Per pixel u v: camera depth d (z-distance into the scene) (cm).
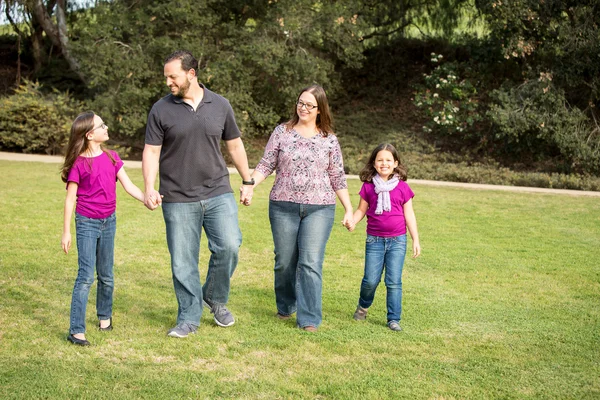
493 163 1800
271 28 1753
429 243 814
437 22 2242
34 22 2150
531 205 1167
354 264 698
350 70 2330
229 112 471
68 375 380
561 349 448
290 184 482
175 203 458
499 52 1850
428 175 1627
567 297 587
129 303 529
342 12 1783
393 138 1912
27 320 476
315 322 482
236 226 470
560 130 1655
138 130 1894
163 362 408
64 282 579
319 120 491
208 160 459
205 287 480
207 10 1770
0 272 602
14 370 384
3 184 1138
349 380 386
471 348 447
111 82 1748
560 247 814
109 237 451
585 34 1633
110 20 1708
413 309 539
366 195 504
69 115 1789
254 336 461
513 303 562
